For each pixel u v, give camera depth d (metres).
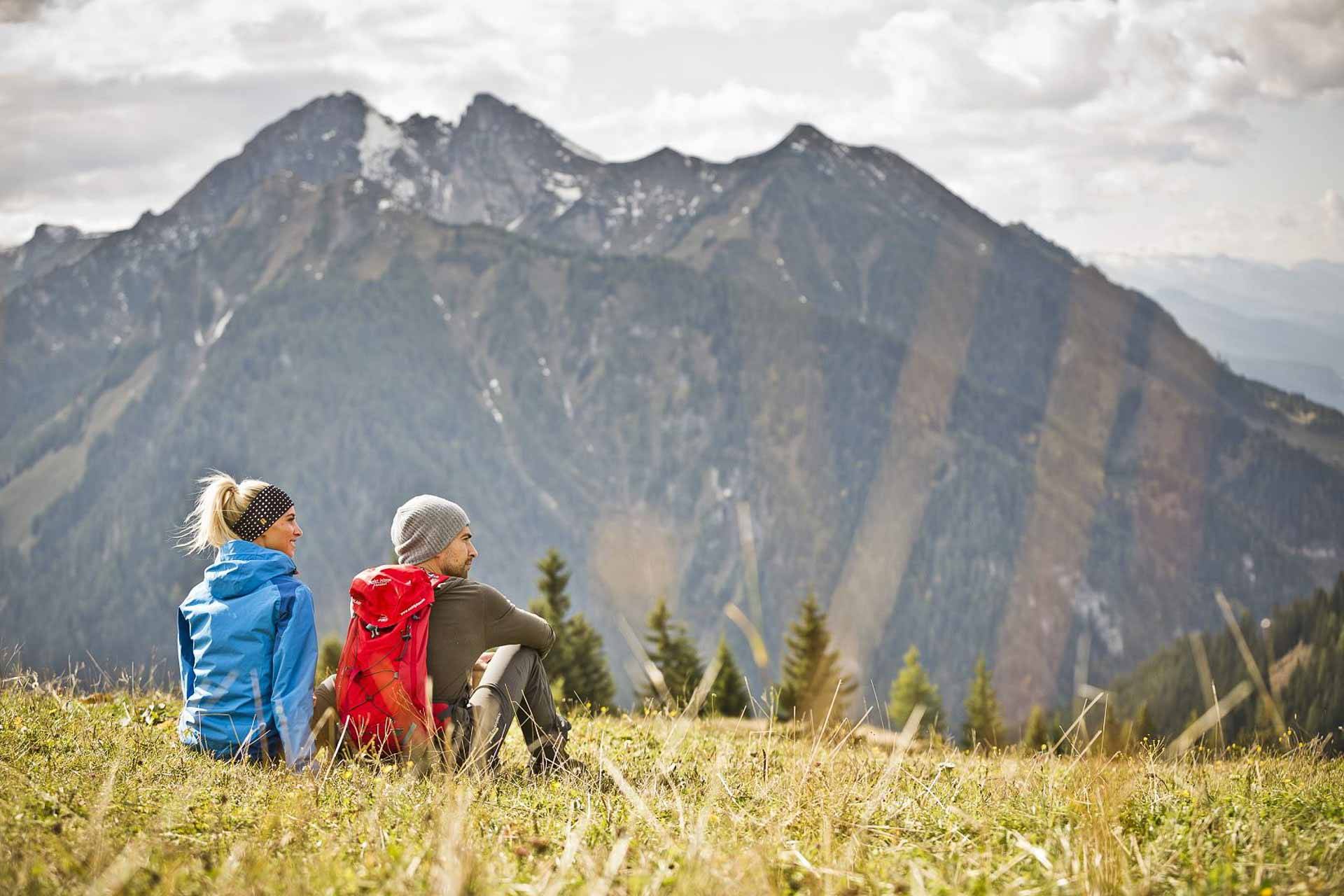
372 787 5.03
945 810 4.99
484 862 3.68
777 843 3.96
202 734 5.97
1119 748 5.11
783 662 55.53
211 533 6.33
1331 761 7.20
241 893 3.27
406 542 6.33
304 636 6.04
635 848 4.04
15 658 8.80
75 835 3.74
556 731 6.45
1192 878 3.78
